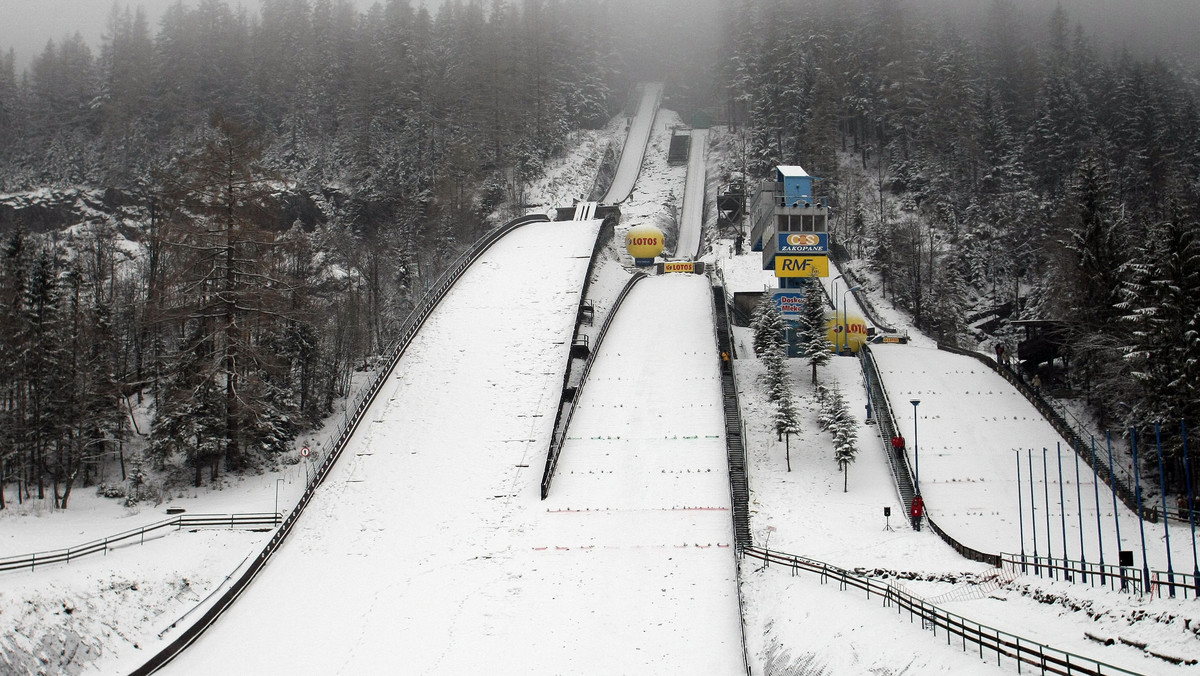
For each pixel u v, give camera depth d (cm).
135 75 11988
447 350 5838
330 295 7381
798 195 6806
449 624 3356
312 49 13200
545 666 3075
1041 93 11512
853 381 6106
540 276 7100
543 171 12269
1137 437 4653
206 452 4806
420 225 9756
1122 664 2117
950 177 10212
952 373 6225
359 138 10906
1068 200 7925
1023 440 5184
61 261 7219
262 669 3094
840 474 4912
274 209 5384
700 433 5075
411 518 4212
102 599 3284
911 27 13375
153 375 5891
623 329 6838
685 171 13262
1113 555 3709
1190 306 4388
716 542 3972
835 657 2769
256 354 4953
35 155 11619
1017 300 8412
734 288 8394
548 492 4450
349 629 3347
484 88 12012
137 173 10800
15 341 4659
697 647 3170
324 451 5016
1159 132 10144
